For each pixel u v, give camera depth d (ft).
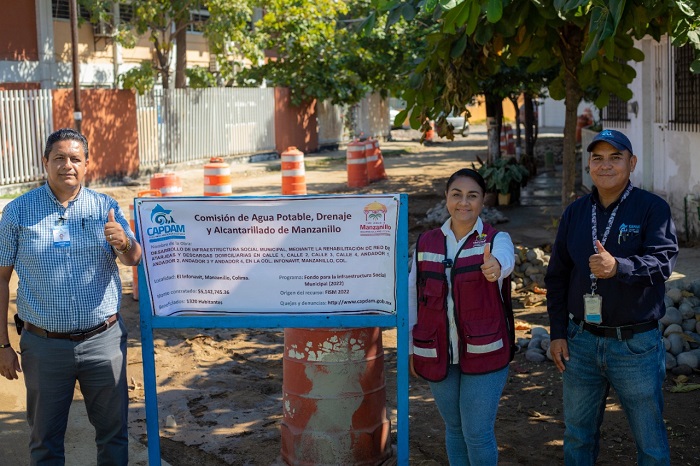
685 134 35.96
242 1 76.13
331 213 13.47
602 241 12.67
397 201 13.35
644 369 12.59
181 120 76.69
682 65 36.04
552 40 24.63
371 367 15.43
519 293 28.71
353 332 15.15
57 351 13.05
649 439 12.82
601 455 16.34
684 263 30.01
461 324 12.89
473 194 12.92
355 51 86.02
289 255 13.67
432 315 13.05
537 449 16.76
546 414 18.60
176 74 81.10
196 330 25.80
